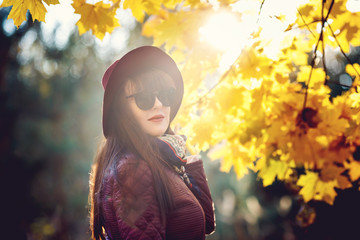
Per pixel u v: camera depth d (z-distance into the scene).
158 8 1.88
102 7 1.85
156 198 1.42
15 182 20.78
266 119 1.99
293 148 1.94
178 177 1.63
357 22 1.86
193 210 1.50
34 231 21.58
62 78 22.98
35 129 21.53
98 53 20.78
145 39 9.72
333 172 1.95
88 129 22.94
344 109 1.90
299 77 1.99
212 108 2.10
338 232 5.29
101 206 1.57
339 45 1.92
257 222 18.66
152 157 1.54
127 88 1.71
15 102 21.64
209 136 2.12
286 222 16.25
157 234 1.36
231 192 18.62
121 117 1.69
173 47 2.17
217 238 20.52
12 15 1.83
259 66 1.93
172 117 2.02
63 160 22.22
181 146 1.72
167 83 1.75
